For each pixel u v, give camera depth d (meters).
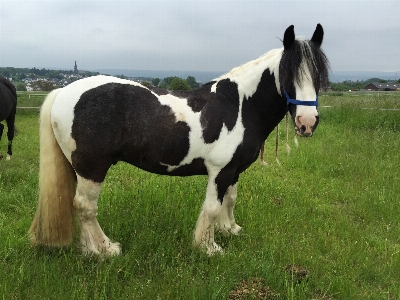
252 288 2.66
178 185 4.60
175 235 3.38
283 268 2.94
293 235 3.61
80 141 2.71
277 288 2.65
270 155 6.88
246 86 2.99
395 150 6.73
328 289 2.70
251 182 4.97
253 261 2.93
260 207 4.13
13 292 2.46
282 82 2.84
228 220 3.62
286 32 2.72
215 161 2.91
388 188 5.04
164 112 2.80
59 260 2.86
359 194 4.87
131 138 2.79
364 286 2.87
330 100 12.82
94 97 2.70
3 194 4.27
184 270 2.79
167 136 2.80
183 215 3.77
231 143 2.90
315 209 4.36
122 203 4.02
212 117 2.87
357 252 3.29
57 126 2.74
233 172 3.02
